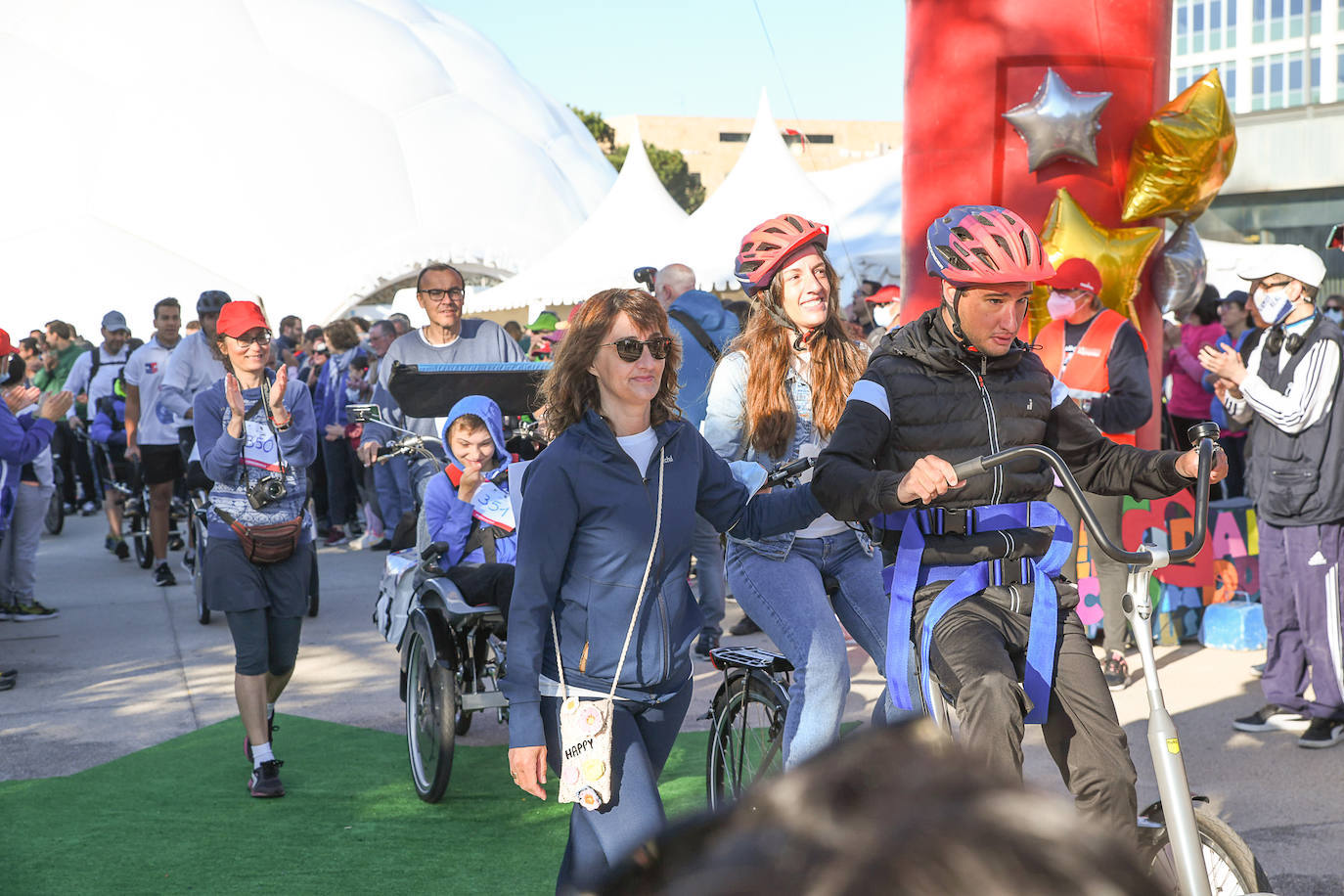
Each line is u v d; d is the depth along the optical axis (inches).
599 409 120.5
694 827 16.1
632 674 117.7
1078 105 254.4
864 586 146.0
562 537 116.9
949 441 117.2
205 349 314.0
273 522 199.0
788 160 613.0
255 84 1379.2
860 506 108.7
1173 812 102.2
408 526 220.2
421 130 1432.1
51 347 635.5
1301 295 205.8
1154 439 284.8
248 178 1326.3
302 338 610.2
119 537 486.9
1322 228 844.0
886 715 140.8
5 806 200.5
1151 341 282.2
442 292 281.3
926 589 116.0
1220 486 369.1
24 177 1289.4
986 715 103.5
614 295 118.9
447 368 233.5
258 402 198.5
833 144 3550.7
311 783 210.7
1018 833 14.5
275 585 204.8
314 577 349.1
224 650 312.7
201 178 1315.2
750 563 144.2
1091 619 277.3
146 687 278.4
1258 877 109.6
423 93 1466.5
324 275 1301.7
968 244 113.7
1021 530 116.6
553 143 1577.3
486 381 235.3
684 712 124.0
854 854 14.4
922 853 14.3
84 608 372.2
